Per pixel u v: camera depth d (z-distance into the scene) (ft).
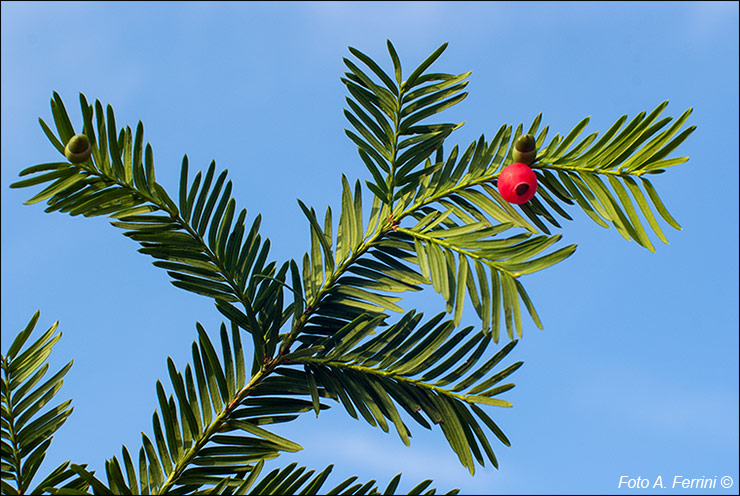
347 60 5.46
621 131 5.25
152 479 4.97
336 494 4.74
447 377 5.10
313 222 5.40
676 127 5.14
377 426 4.99
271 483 4.81
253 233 5.65
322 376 5.29
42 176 5.05
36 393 5.51
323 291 5.41
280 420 5.20
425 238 5.23
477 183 5.47
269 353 5.30
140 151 5.36
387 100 5.55
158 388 5.07
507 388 5.05
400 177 5.54
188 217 5.54
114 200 5.36
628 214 5.30
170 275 5.45
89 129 5.16
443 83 5.63
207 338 5.23
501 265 4.91
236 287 5.55
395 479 4.70
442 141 5.60
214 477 5.07
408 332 5.21
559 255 4.79
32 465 5.24
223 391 5.20
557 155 5.43
